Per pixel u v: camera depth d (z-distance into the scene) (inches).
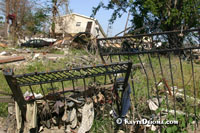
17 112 107.8
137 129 121.6
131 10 691.4
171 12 605.9
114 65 106.0
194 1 614.5
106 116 131.0
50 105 118.7
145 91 163.0
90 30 1189.7
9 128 116.0
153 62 247.8
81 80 199.5
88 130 117.3
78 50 379.2
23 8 1114.1
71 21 1073.5
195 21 647.1
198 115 132.2
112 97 126.4
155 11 605.6
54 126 125.6
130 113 126.6
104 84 126.0
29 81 104.3
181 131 117.9
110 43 124.2
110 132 121.6
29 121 110.8
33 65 293.3
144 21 660.7
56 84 192.4
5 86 186.9
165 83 129.6
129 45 121.4
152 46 117.0
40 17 893.2
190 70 254.5
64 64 289.4
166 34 112.2
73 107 121.0
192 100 153.9
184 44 112.0
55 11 819.4
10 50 469.4
